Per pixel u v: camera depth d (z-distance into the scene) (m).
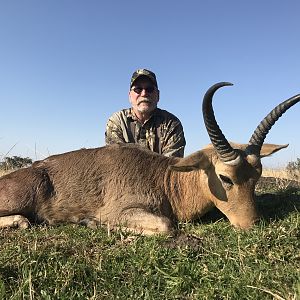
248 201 1.47
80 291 1.06
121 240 1.38
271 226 1.40
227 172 1.47
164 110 2.22
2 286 1.03
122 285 1.09
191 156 1.53
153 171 1.67
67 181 1.67
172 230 1.47
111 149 1.73
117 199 1.61
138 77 2.10
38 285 1.08
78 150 1.77
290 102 1.45
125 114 2.19
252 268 1.13
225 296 1.02
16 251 1.24
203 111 1.43
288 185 2.25
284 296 0.99
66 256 1.22
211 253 1.22
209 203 1.59
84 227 1.56
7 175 1.73
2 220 1.59
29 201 1.65
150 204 1.60
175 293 1.06
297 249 1.22
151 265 1.17
